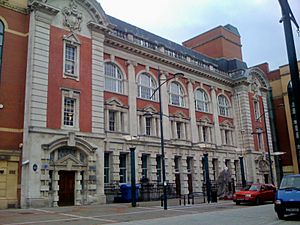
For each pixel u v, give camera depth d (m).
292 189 14.77
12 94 23.11
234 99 45.56
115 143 29.39
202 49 52.22
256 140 44.97
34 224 13.62
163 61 36.12
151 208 21.45
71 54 26.28
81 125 25.33
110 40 30.89
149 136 32.41
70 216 16.78
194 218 15.22
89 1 27.53
